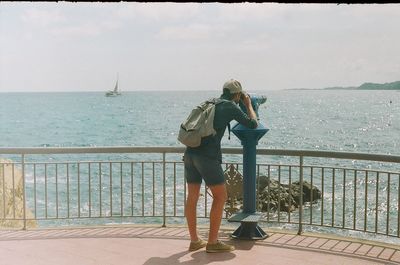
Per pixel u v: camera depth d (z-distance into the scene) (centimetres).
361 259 541
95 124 9844
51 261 534
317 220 1981
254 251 568
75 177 3042
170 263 526
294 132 8200
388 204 585
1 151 672
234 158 3331
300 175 636
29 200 2266
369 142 6706
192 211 568
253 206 623
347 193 2656
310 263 527
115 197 2283
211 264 521
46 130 8506
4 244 604
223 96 563
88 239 625
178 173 3108
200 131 525
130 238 628
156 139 6819
